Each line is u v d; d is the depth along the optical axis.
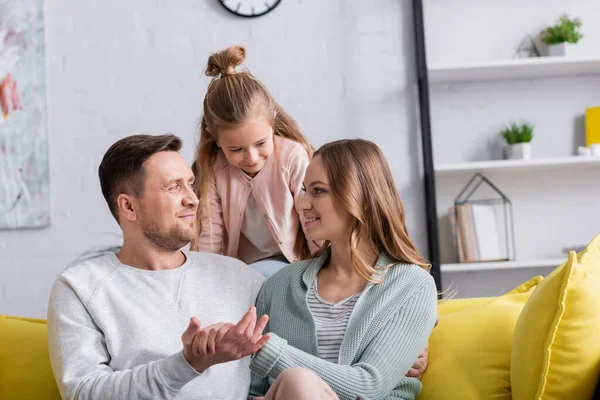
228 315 1.74
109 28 3.75
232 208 2.38
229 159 2.29
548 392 1.44
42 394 1.82
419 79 3.64
